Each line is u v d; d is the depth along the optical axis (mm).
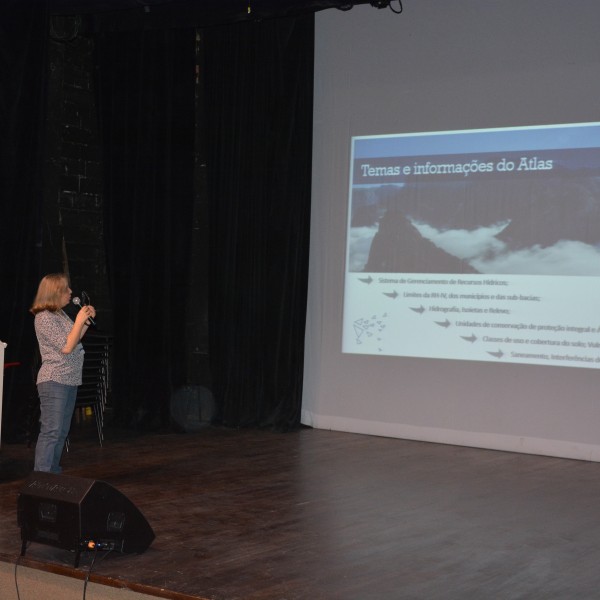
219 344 8094
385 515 4852
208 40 8117
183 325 7965
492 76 7086
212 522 4625
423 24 7375
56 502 3797
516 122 6992
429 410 7359
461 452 6910
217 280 8094
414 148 7441
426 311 7383
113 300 8219
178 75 8008
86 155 8492
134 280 8125
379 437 7551
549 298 6848
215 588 3576
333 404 7852
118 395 8070
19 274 7277
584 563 4031
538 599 3533
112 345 8141
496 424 7062
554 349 6828
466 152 7207
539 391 6887
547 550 4230
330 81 7828
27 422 7164
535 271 6906
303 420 8023
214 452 6719
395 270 7527
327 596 3516
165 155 8023
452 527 4625
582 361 6715
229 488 5449
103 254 8672
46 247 8094
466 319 7199
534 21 6895
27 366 7230
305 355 8016
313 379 7973
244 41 7930
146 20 7613
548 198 6855
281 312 7777
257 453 6699
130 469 6012
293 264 7738
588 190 6699
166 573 3750
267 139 7836
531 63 6918
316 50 7898
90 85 8516
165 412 7836
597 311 6660
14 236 7289
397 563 3971
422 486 5625
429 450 6973
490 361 7086
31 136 7309
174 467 6102
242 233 7969
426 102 7379
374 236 7625
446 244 7293
